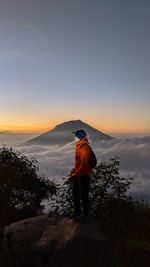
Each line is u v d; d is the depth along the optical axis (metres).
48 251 9.15
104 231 9.55
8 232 10.09
